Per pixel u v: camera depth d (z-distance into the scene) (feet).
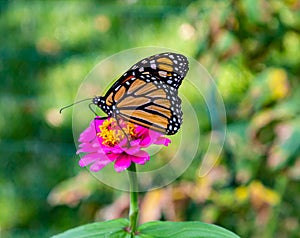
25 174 4.62
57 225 4.54
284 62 3.47
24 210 4.64
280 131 3.13
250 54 3.40
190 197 3.30
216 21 3.27
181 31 3.57
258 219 3.34
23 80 4.71
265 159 3.32
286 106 3.19
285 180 3.37
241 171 3.32
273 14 3.27
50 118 4.53
